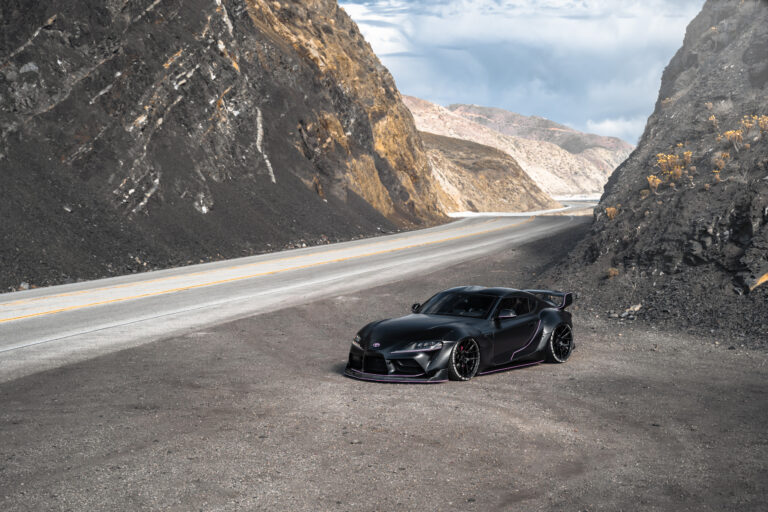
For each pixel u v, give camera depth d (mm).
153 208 25156
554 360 9391
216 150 30688
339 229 35000
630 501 4309
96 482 4594
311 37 50312
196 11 32781
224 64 33031
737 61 22906
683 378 8273
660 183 17250
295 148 37812
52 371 8625
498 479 4715
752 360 9227
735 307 11539
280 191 33562
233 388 7715
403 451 5336
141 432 5844
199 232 26172
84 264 20297
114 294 16469
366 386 7832
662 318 12258
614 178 36188
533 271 20078
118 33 26891
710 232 13570
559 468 4961
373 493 4430
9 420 6246
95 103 24828
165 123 28141
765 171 14008
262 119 35219
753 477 4734
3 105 21734
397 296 16906
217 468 4898
